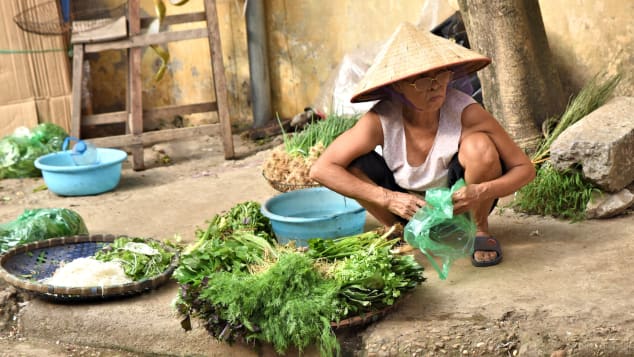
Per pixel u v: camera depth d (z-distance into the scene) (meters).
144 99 8.09
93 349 3.54
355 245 3.57
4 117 7.08
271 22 7.64
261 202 5.21
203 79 7.94
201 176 6.13
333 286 3.11
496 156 3.54
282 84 7.79
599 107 4.93
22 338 3.65
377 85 3.37
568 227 4.22
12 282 3.61
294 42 7.62
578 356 3.01
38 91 7.12
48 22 7.02
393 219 3.85
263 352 3.26
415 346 3.08
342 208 4.23
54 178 5.65
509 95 5.04
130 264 3.78
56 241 4.05
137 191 5.79
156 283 3.63
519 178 3.58
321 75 7.60
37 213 4.43
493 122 3.60
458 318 3.21
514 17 4.95
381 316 3.25
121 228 4.85
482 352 3.07
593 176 4.30
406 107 3.60
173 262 3.76
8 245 4.24
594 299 3.27
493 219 4.45
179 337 3.41
